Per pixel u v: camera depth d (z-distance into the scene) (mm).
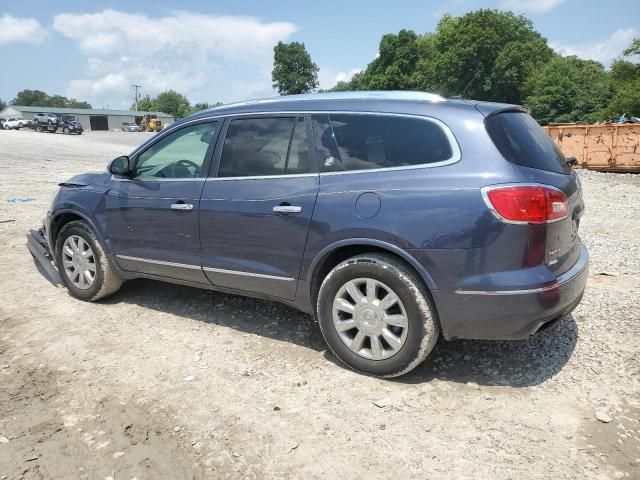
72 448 2857
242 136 4094
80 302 5043
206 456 2791
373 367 3514
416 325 3324
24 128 62375
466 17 69125
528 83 63875
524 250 3096
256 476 2639
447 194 3189
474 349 3957
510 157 3191
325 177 3629
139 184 4574
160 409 3217
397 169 3398
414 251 3256
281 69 95375
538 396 3318
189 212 4203
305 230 3643
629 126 16875
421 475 2631
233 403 3275
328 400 3301
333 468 2689
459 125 3291
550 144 3705
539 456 2758
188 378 3580
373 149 3525
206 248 4168
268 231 3820
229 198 3994
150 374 3639
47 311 4809
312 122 3791
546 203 3109
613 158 17266
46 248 5926
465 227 3133
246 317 4633
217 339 4199
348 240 3473
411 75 79500
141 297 5168
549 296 3137
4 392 3414
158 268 4523
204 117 4355
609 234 7941
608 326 4293
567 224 3373
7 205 10414
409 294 3309
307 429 3008
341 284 3562
